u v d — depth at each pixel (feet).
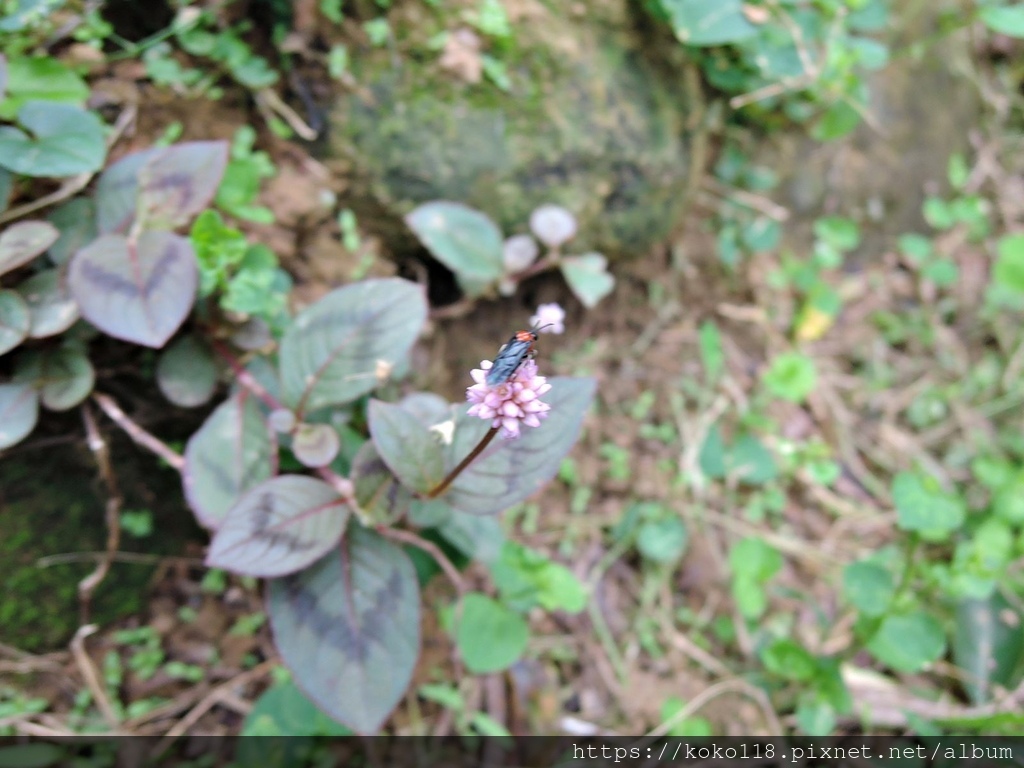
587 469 0.58
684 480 0.59
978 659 0.52
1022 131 0.79
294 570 0.36
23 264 0.41
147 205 0.41
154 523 0.48
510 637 0.46
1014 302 0.71
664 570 0.56
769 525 0.60
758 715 0.52
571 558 0.56
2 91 0.39
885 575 0.48
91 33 0.44
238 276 0.43
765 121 0.67
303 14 0.48
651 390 0.62
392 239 0.53
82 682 0.46
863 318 0.70
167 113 0.46
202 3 0.46
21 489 0.45
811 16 0.59
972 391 0.68
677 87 0.58
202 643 0.48
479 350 0.58
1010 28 0.60
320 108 0.50
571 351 0.61
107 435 0.46
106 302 0.38
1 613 0.44
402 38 0.50
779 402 0.64
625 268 0.63
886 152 0.72
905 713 0.48
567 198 0.54
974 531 0.58
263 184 0.49
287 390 0.41
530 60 0.52
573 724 0.51
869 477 0.63
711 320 0.66
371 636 0.38
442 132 0.51
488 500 0.37
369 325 0.41
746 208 0.67
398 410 0.36
